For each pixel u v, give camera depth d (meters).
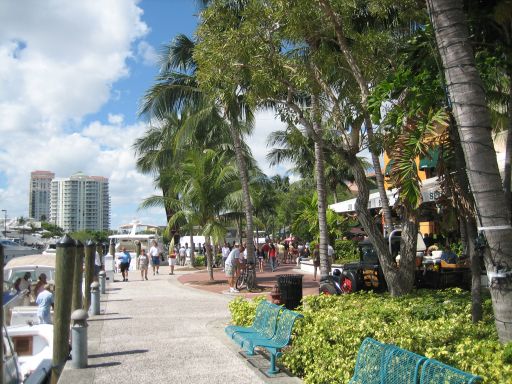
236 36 10.72
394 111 8.49
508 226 5.47
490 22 7.88
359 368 4.95
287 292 11.40
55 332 8.58
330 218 27.16
